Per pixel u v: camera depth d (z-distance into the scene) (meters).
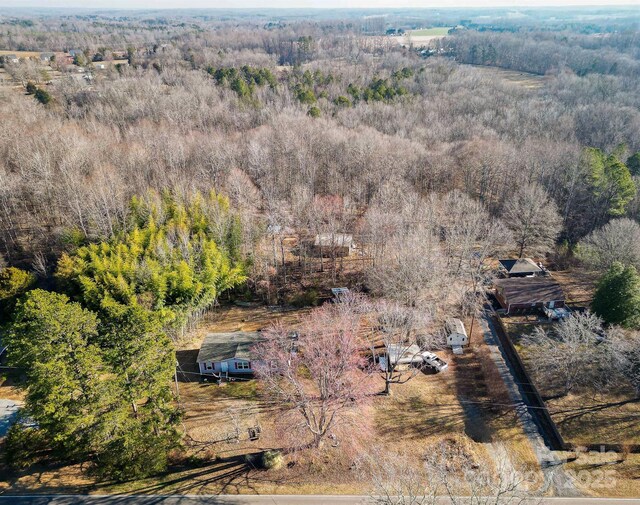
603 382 39.56
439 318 47.75
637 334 43.12
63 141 71.19
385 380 40.12
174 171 72.19
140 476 31.45
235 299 55.28
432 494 27.22
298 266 61.25
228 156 75.94
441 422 37.03
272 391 37.59
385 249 54.41
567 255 63.31
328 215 64.50
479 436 35.72
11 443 31.69
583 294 54.31
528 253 64.50
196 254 50.59
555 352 39.31
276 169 76.31
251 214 62.00
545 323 49.47
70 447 31.05
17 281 48.75
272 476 32.16
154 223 56.28
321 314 44.31
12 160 70.56
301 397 34.75
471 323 47.31
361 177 75.06
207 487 31.22
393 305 43.84
